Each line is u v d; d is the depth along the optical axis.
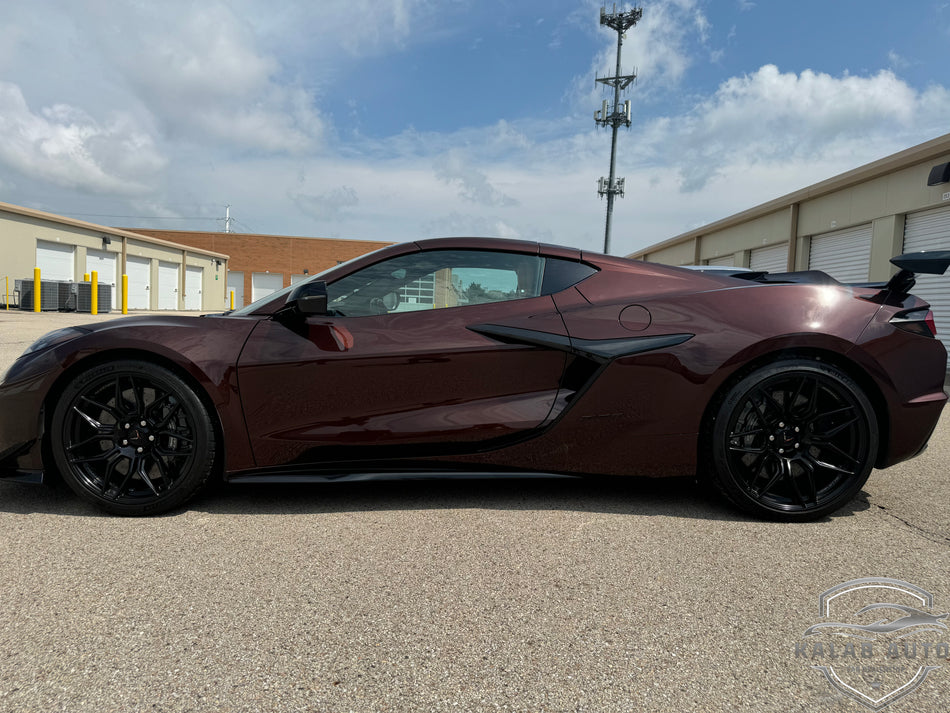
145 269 31.33
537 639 1.51
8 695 1.26
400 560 1.97
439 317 2.50
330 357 2.39
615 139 35.06
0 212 21.98
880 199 11.69
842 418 2.42
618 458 2.49
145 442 2.34
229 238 43.56
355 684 1.32
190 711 1.22
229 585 1.78
